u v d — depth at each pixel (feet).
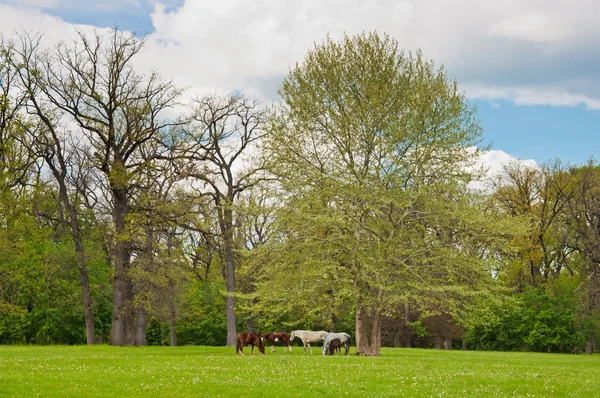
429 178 120.26
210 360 91.45
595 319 179.22
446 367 89.76
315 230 117.08
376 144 120.37
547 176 211.82
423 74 127.03
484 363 103.04
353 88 125.49
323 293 119.14
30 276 175.01
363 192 112.47
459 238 116.37
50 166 148.36
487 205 127.03
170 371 72.38
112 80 139.54
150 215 143.23
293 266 118.42
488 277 115.34
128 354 114.83
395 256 112.16
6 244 137.39
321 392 59.88
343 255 117.39
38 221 180.14
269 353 129.29
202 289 229.86
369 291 116.88
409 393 61.62
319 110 124.77
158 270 140.97
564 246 210.79
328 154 124.57
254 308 121.19
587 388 70.23
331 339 119.14
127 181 138.41
